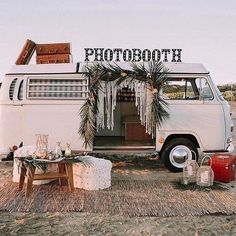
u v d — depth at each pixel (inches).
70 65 236.7
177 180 213.0
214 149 233.6
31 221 148.7
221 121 233.6
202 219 152.1
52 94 233.9
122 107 291.1
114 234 136.8
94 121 231.1
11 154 232.8
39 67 237.3
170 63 235.3
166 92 233.6
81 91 233.0
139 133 261.6
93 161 191.3
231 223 148.3
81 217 153.2
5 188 193.2
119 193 185.0
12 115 233.3
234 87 1109.7
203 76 234.7
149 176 224.2
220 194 185.0
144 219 151.5
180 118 232.4
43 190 189.2
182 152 233.0
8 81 235.6
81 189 191.8
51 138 232.7
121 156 295.0
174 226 144.6
